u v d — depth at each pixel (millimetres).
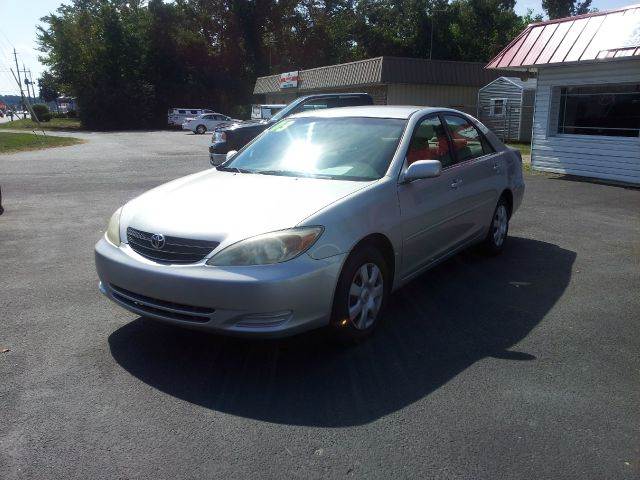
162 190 4504
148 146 25531
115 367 3762
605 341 4191
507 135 25891
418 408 3279
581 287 5383
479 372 3709
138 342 4141
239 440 2979
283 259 3484
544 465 2779
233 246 3498
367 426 3105
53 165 16453
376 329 4371
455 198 5098
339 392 3457
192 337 4230
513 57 13953
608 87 12820
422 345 4102
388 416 3199
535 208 9430
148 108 54531
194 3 59312
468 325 4469
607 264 6148
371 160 4547
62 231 7711
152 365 3791
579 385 3547
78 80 54781
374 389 3492
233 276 3420
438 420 3160
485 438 2996
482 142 6051
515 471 2736
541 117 14219
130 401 3348
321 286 3604
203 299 3479
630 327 4453
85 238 7312
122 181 12750
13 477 2680
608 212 9102
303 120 5406
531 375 3670
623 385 3549
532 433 3041
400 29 52031
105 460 2809
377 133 4828
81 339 4191
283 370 3732
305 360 3873
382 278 4207
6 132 37938
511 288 5344
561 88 13828
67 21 55344
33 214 8906
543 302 4980
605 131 13055
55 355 3928
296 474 2719
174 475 2705
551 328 4422
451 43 50312
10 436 2996
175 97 56375
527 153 19594
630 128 12492
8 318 4582
